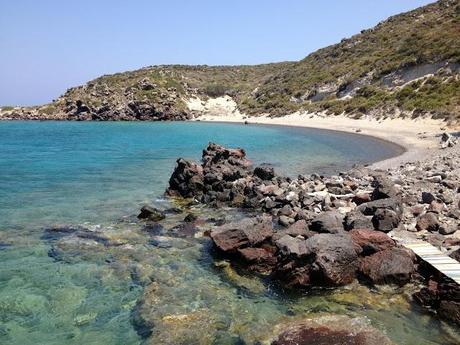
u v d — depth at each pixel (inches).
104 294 509.0
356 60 4040.4
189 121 4475.9
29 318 458.9
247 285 529.7
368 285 512.1
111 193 1029.8
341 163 1459.2
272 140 2293.3
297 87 4247.0
